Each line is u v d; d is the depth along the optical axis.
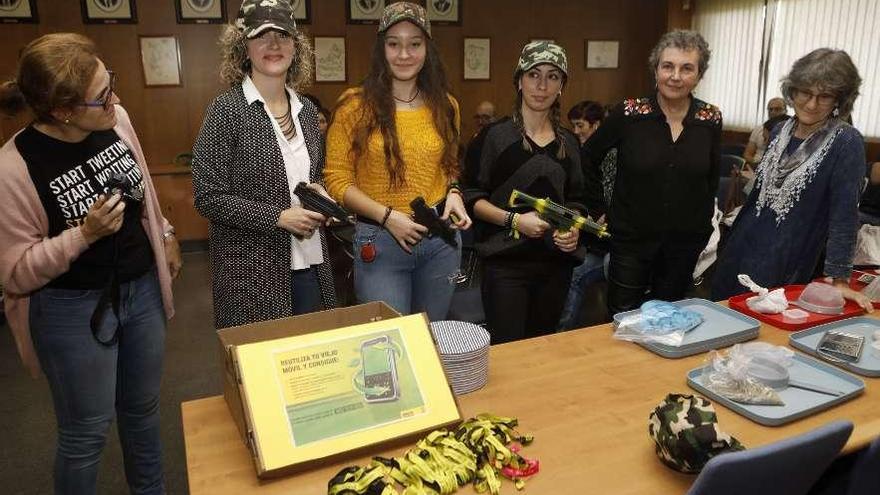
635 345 1.58
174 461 2.29
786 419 1.20
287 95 1.79
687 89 2.10
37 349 1.44
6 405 2.72
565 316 3.06
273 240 1.72
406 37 1.74
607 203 2.42
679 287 2.36
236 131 1.64
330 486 0.98
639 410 1.26
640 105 2.21
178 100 5.44
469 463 1.04
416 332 1.21
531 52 1.95
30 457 2.33
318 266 1.89
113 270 1.45
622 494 1.01
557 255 2.12
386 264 1.87
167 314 1.68
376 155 1.79
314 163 1.80
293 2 5.55
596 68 6.80
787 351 1.43
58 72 1.21
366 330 1.19
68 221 1.35
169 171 5.15
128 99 5.32
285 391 1.09
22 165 1.29
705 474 0.86
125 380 1.62
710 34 6.71
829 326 1.65
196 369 3.09
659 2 6.84
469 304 2.74
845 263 1.85
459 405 1.20
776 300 1.75
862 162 1.84
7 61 4.95
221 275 1.75
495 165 2.09
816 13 5.56
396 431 1.12
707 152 2.20
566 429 1.19
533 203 1.88
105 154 1.43
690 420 1.03
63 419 1.48
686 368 1.45
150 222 1.58
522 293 2.15
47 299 1.39
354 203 1.79
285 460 1.04
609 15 6.69
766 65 6.11
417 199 1.77
